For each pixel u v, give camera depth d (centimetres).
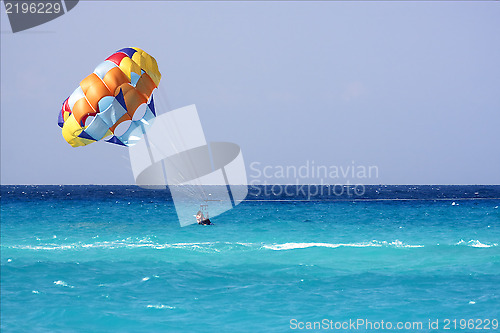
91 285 1456
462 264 1733
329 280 1514
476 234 2577
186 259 1864
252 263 1784
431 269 1656
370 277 1546
